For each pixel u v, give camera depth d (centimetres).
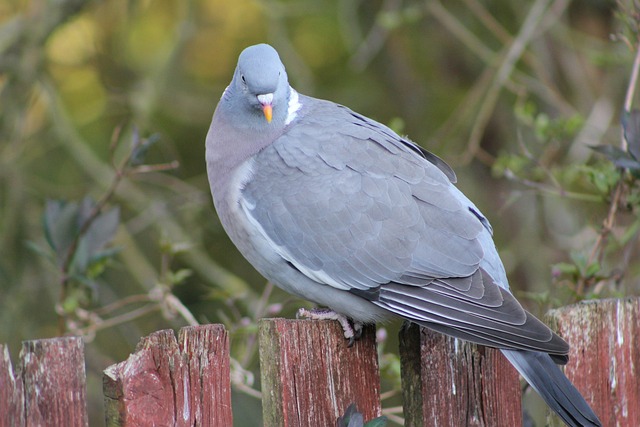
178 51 1475
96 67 1569
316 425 646
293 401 639
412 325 708
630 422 712
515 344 669
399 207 789
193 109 1585
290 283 841
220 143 877
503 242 1644
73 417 558
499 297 724
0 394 555
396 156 814
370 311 803
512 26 1695
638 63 980
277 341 635
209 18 1708
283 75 870
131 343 1434
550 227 1494
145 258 1497
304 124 855
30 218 1402
